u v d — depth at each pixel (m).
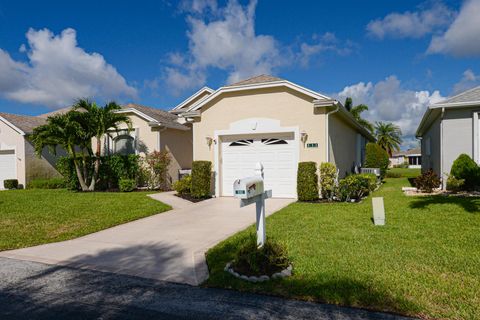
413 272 4.06
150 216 8.91
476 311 3.07
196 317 3.21
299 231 6.35
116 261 5.14
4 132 18.88
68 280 4.36
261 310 3.30
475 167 11.35
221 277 4.17
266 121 11.70
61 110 23.39
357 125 16.36
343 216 7.79
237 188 4.11
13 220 8.30
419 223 6.82
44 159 19.36
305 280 3.92
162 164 15.39
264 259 4.17
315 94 10.82
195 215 8.85
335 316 3.11
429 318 3.01
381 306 3.24
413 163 73.06
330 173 10.59
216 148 12.44
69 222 8.04
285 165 11.64
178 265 4.86
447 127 12.44
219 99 12.40
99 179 15.82
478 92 12.55
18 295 3.88
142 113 16.08
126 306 3.52
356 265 4.34
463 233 5.91
